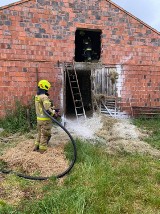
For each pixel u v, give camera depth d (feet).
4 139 30.17
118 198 17.80
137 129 35.40
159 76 42.19
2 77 35.63
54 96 37.65
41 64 37.04
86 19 38.55
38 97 24.66
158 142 30.83
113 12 39.60
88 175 20.34
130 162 24.20
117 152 27.27
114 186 18.74
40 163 22.66
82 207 16.12
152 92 41.91
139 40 40.98
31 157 23.38
